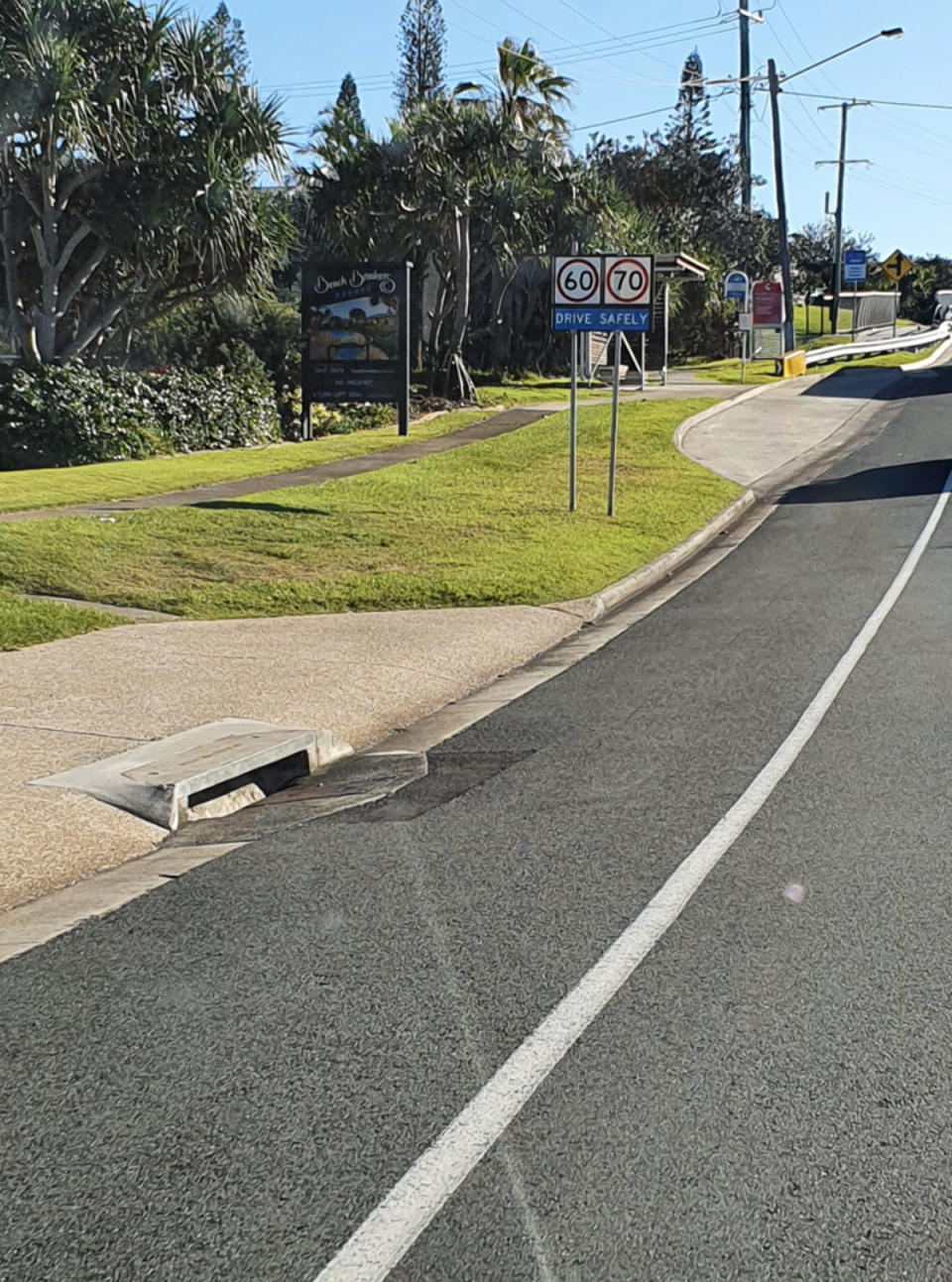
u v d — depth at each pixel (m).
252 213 24.23
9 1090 4.03
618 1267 3.11
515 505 17.95
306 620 11.73
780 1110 3.78
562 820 6.58
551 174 36.81
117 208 22.86
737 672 9.80
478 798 7.02
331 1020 4.45
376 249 33.28
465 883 5.74
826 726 8.17
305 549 14.58
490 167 32.75
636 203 59.00
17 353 24.23
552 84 34.81
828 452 25.03
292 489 18.44
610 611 12.73
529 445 24.33
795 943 4.98
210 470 19.95
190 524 15.38
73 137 21.47
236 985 4.76
